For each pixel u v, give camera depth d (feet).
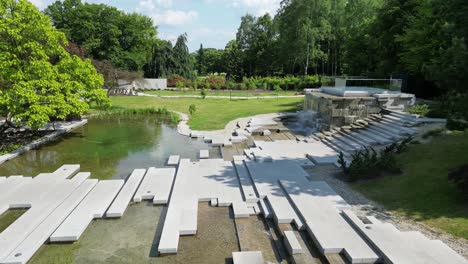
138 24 161.58
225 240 22.02
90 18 144.87
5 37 43.62
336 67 164.55
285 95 110.83
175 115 71.41
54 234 21.84
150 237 22.62
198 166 36.14
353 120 49.85
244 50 212.64
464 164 26.50
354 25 143.54
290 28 145.28
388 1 75.87
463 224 20.44
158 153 43.96
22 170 36.99
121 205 26.40
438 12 27.55
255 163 35.96
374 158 31.35
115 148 46.65
